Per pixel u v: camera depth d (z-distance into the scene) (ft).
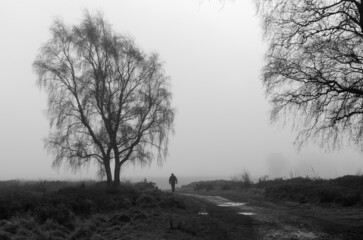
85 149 106.01
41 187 88.79
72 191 71.31
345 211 63.41
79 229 46.09
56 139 105.60
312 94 50.70
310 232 47.11
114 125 105.60
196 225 52.49
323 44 48.52
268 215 63.93
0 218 49.55
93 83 106.01
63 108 106.01
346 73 48.24
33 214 50.42
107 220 54.19
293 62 51.83
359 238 42.91
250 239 43.88
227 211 70.38
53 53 107.86
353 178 88.74
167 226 50.42
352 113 48.62
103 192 74.69
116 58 108.06
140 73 111.55
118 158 106.52
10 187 81.30
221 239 43.91
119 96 107.34
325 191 78.02
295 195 85.76
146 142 110.22
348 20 47.83
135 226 50.14
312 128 52.95
